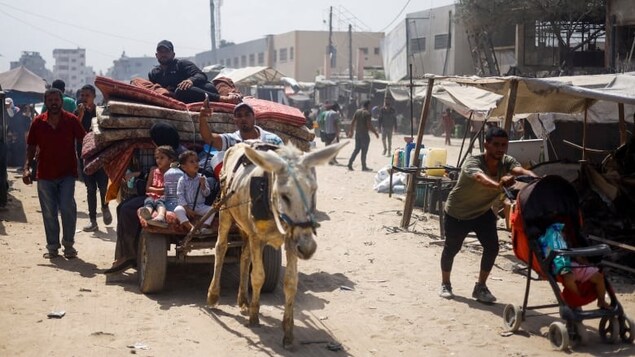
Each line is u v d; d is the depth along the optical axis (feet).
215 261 24.71
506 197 24.91
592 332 23.06
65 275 28.96
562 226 22.44
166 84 36.47
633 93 34.42
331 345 21.26
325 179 64.34
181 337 21.81
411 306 25.77
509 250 35.17
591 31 103.45
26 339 21.21
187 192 26.09
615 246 29.96
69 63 491.72
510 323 23.18
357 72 201.77
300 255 18.24
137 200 27.35
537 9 102.68
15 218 41.45
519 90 36.58
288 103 159.53
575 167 32.71
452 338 22.44
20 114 68.13
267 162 18.58
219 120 30.96
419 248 35.58
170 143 28.02
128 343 21.13
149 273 25.66
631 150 31.55
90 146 30.19
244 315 24.18
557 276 22.11
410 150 50.03
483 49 115.44
